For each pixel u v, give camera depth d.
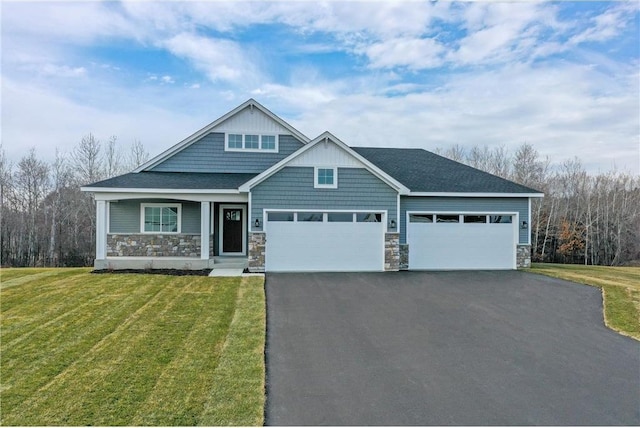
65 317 8.16
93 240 33.59
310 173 14.26
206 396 5.00
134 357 6.20
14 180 33.72
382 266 14.57
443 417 4.52
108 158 37.22
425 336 7.38
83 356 6.23
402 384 5.38
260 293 10.46
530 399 4.96
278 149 17.05
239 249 16.50
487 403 4.86
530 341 7.16
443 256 15.41
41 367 5.84
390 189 14.62
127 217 15.75
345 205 14.41
